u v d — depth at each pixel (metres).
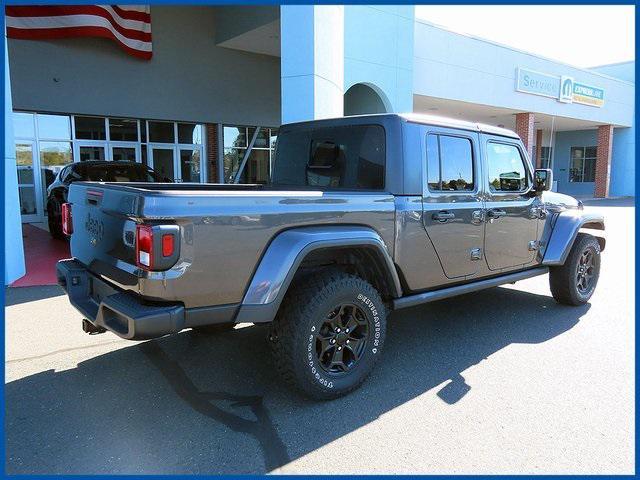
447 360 4.03
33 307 5.46
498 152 4.62
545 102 20.52
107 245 3.10
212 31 15.56
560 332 4.72
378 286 3.73
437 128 3.99
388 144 3.77
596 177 25.88
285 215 3.04
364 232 3.36
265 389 3.52
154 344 4.39
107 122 14.26
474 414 3.16
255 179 17.45
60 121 13.51
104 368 3.86
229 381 3.64
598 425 3.03
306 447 2.80
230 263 2.84
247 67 16.52
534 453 2.75
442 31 15.97
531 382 3.62
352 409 3.23
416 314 5.33
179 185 4.36
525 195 4.91
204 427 3.01
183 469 2.60
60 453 2.73
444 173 4.06
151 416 3.13
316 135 4.38
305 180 4.52
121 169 10.52
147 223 2.63
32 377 3.69
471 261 4.31
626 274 7.46
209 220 2.75
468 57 16.94
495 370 3.83
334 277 3.27
